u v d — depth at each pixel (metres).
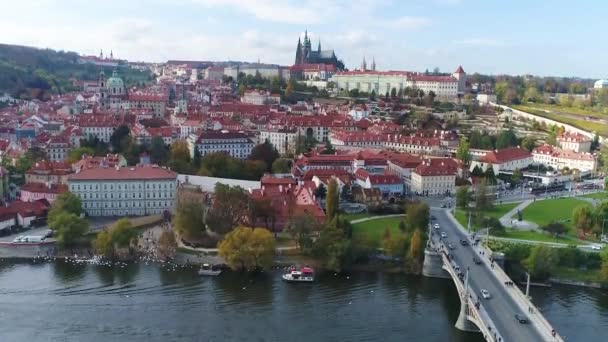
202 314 199.00
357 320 196.25
